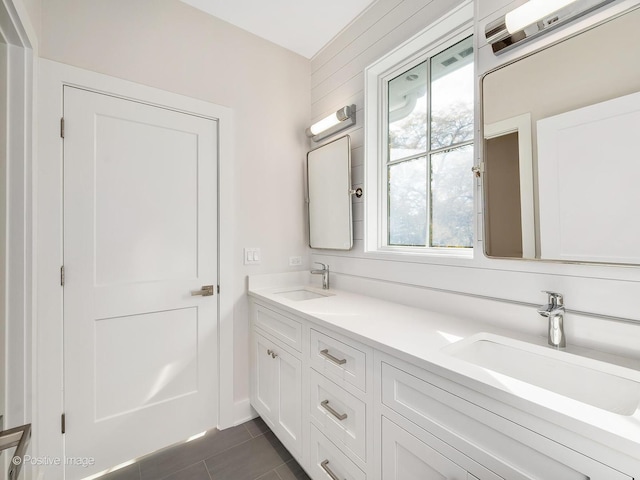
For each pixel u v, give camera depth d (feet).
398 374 3.14
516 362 3.29
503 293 3.93
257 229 6.83
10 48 4.02
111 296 5.15
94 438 4.99
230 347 6.39
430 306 4.80
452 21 4.75
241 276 6.58
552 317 3.20
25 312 4.05
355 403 3.73
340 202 6.56
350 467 3.81
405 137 5.96
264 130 6.97
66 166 4.75
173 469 5.13
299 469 5.14
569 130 3.28
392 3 5.56
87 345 4.94
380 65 5.99
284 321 5.29
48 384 4.57
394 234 6.21
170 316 5.75
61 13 4.74
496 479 2.32
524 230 3.66
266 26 6.61
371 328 3.83
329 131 6.97
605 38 3.04
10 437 2.37
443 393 2.70
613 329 3.02
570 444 1.94
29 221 4.11
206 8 6.08
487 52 4.07
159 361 5.62
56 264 4.63
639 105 2.85
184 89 5.90
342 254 6.72
